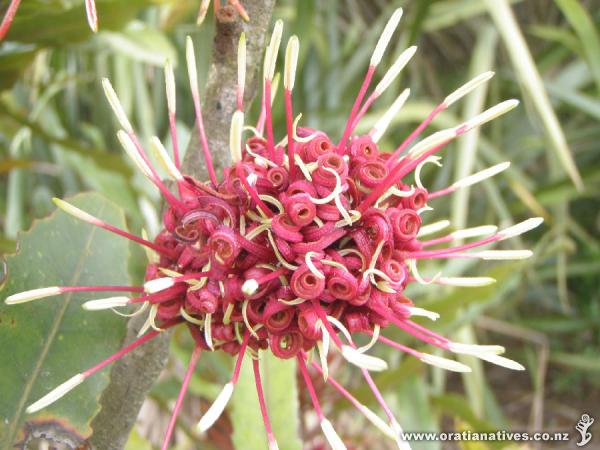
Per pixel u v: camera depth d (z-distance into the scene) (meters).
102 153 0.32
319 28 0.49
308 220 0.11
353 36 0.52
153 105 0.52
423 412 0.29
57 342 0.14
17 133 0.36
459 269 0.36
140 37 0.29
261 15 0.12
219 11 0.12
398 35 0.51
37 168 0.46
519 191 0.42
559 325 0.55
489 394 0.47
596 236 0.61
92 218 0.11
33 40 0.23
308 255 0.10
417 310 0.11
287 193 0.11
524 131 0.52
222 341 0.12
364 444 0.28
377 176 0.11
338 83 0.50
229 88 0.13
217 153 0.13
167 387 0.28
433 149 0.11
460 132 0.11
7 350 0.13
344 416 0.29
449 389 0.58
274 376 0.20
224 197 0.11
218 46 0.12
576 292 0.59
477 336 0.58
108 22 0.22
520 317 0.59
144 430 0.30
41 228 0.14
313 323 0.11
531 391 0.58
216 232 0.10
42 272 0.14
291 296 0.11
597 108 0.43
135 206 0.33
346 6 0.58
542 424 0.54
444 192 0.12
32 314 0.13
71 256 0.14
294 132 0.12
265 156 0.12
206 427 0.10
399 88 0.55
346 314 0.11
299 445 0.19
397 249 0.12
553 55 0.48
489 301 0.31
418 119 0.41
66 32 0.22
